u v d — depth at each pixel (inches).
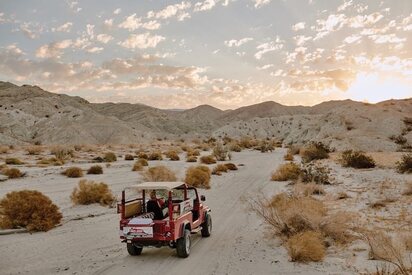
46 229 572.7
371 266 355.6
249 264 394.6
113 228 589.9
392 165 1184.8
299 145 2947.8
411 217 528.4
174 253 453.4
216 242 496.1
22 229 571.8
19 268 405.7
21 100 7121.1
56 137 4990.2
